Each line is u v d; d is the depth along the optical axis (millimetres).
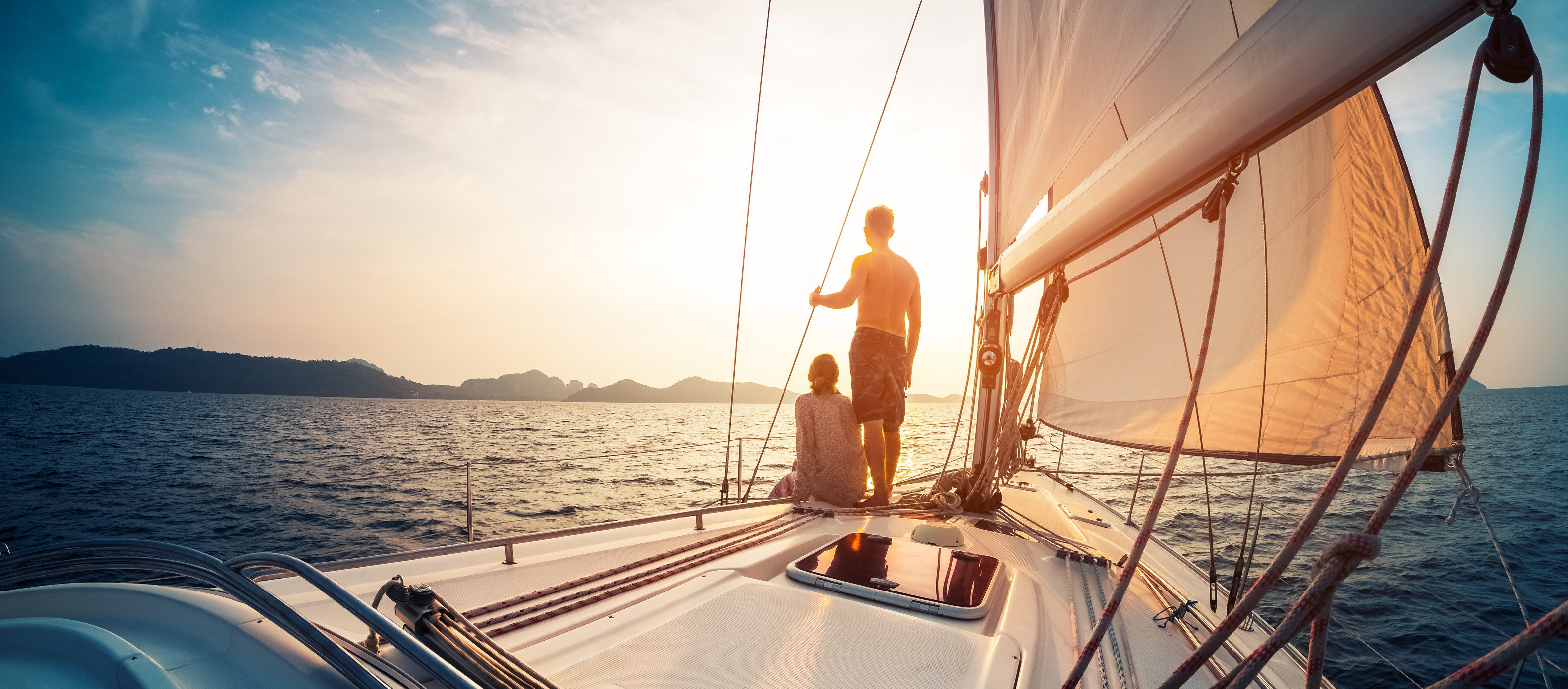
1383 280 2375
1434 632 5027
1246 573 1611
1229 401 3045
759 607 1314
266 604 799
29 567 961
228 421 60531
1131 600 1664
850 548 1764
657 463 26688
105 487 19656
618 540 1958
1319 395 2639
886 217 3062
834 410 2883
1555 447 15500
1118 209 1263
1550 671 4824
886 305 2955
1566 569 6293
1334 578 578
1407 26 691
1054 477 4211
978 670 1084
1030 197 2422
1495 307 547
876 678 1043
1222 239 927
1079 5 1824
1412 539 7383
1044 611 1499
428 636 967
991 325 2904
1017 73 2516
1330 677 4461
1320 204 2600
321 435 46062
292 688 714
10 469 24438
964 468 3066
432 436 46844
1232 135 919
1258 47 873
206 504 16391
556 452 31938
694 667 1058
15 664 714
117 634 776
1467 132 599
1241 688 639
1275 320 2826
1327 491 615
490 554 1743
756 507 2660
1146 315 3516
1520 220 559
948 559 1681
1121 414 3676
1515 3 593
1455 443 1981
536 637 1158
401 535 12828
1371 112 2303
